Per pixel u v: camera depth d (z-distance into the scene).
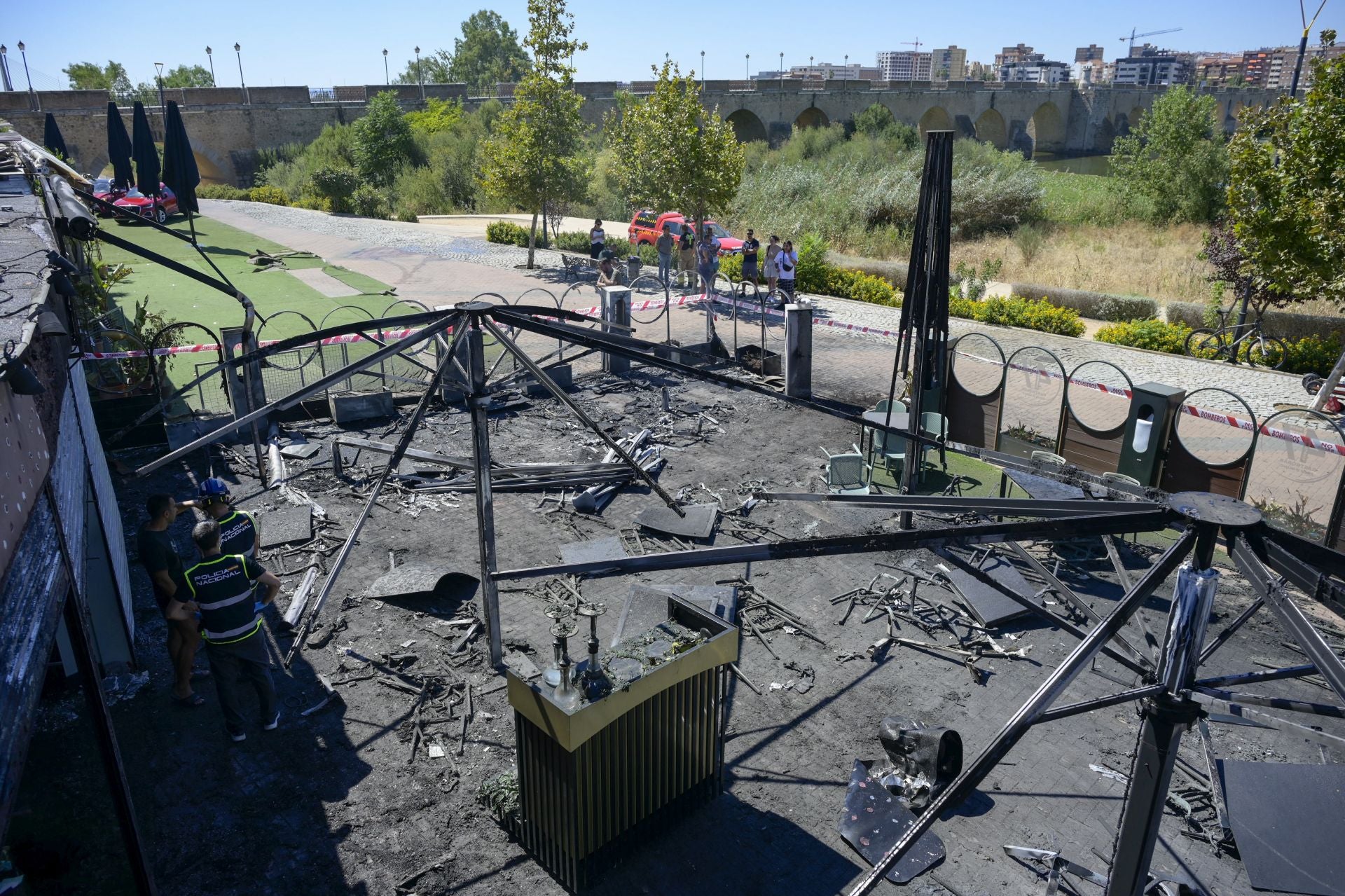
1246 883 5.45
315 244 32.44
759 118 63.47
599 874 5.55
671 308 22.27
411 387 14.96
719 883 5.52
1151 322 20.58
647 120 23.30
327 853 5.77
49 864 5.53
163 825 5.97
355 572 9.27
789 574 9.24
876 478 11.94
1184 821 5.97
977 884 5.52
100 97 47.94
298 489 11.20
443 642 8.09
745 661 7.82
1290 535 2.53
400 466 11.85
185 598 6.68
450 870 5.66
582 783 5.23
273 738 6.84
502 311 6.62
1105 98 93.12
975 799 6.23
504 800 5.96
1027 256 32.56
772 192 39.66
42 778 6.33
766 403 14.89
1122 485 3.15
